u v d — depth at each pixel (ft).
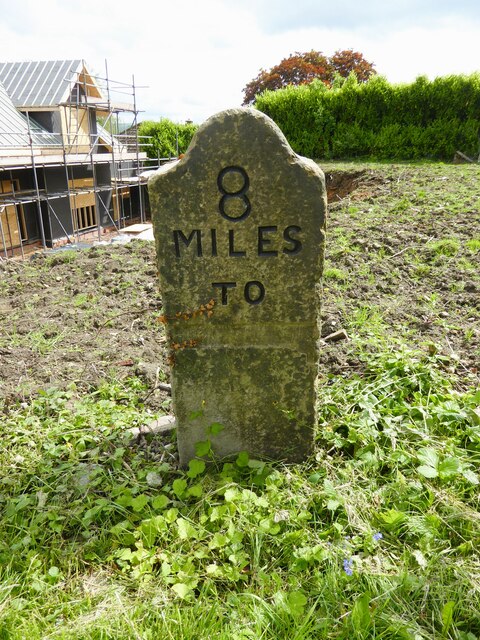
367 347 10.97
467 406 8.69
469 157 41.60
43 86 46.80
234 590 6.14
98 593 6.07
